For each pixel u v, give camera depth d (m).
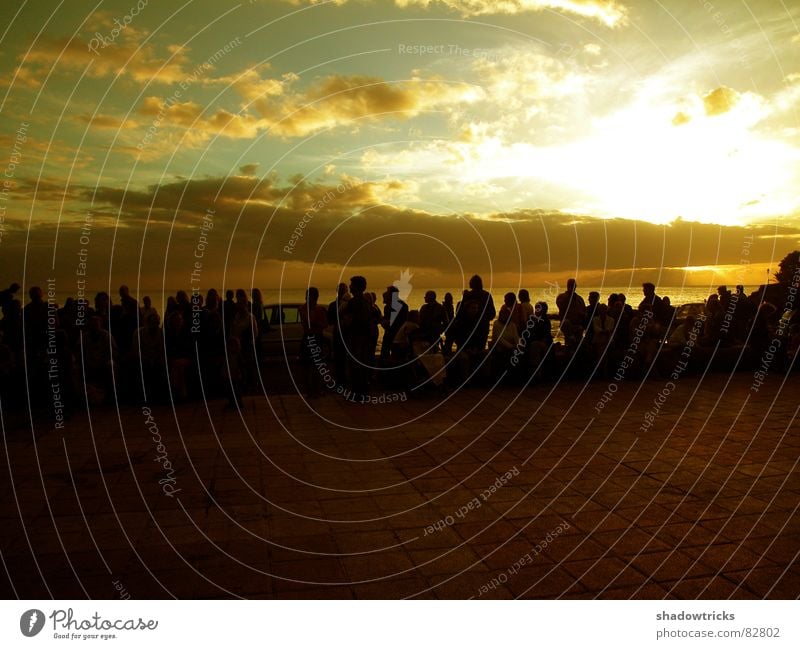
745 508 5.06
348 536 4.69
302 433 7.87
